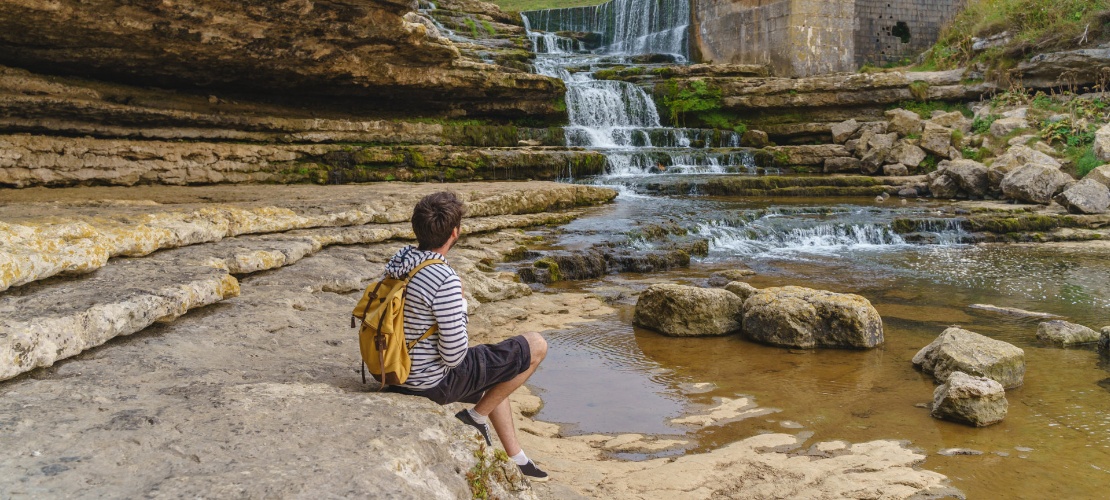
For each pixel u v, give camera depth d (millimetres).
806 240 14516
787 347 7594
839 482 4406
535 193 15039
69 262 5223
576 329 8188
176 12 13258
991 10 25891
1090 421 5500
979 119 22766
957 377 5652
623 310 9109
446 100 22000
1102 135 18906
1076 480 4496
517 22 32125
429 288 3314
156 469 2625
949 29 27516
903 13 28359
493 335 7711
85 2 12242
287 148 17141
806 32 26922
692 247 12859
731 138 24953
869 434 5258
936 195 19781
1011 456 4859
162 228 7195
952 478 4512
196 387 3645
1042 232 15203
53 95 14359
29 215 8062
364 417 3229
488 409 3666
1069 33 22469
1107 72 21641
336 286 7355
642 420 5555
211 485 2484
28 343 3744
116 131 15031
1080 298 9898
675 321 8055
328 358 4797
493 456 3256
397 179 18234
